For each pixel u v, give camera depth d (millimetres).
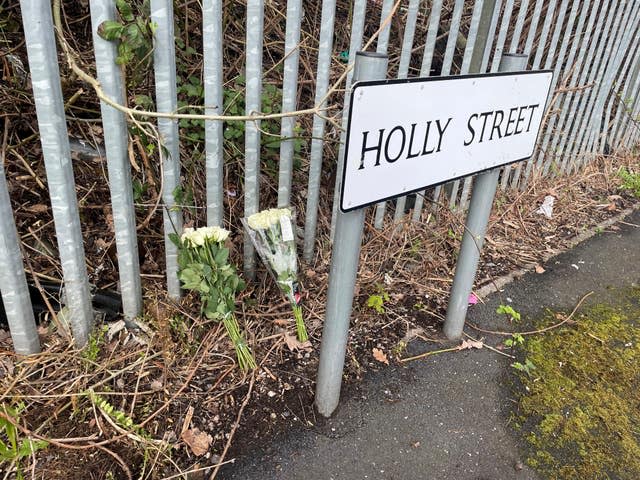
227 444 1671
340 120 2645
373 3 3072
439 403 1938
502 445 1806
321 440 1737
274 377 1924
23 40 2299
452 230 2922
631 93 4316
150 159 2025
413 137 1448
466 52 2553
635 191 4043
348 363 2053
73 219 1698
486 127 1705
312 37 2658
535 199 3592
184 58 2348
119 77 1623
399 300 2441
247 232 2170
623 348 2354
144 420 1686
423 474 1672
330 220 2760
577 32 3221
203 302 1975
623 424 1939
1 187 1555
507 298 2611
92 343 1867
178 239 1915
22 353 1803
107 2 1498
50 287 2004
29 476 1478
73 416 1656
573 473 1729
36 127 2355
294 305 2043
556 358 2246
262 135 2270
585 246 3213
